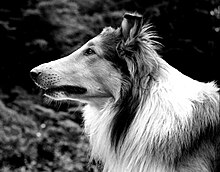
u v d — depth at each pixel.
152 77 1.53
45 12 2.93
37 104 2.93
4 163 2.41
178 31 2.85
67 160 2.51
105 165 1.59
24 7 2.96
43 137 2.61
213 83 1.58
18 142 2.49
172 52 2.80
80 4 3.37
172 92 1.51
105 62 1.55
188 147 1.48
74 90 1.57
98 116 1.59
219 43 2.87
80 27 3.00
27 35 2.96
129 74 1.53
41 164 2.47
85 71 1.56
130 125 1.53
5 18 2.92
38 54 2.98
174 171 1.48
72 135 2.76
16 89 2.92
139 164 1.51
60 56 2.99
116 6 3.26
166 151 1.48
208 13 2.84
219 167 1.50
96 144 1.60
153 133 1.49
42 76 1.57
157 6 2.87
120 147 1.55
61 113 2.89
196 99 1.51
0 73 2.98
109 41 1.55
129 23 1.52
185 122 1.48
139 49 1.52
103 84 1.56
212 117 1.51
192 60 2.82
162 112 1.49
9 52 2.98
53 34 2.97
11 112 2.61
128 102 1.54
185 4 2.84
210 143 1.51
